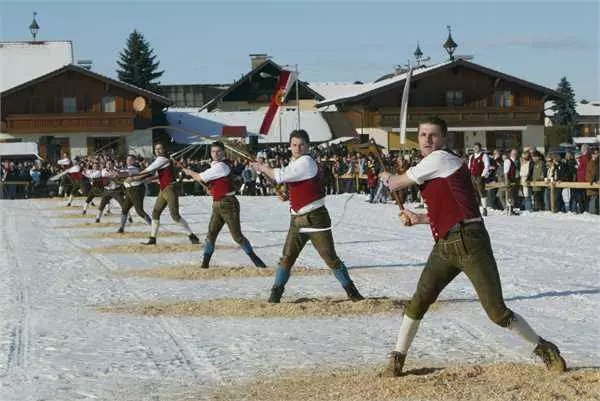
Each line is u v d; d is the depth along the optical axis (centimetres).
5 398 687
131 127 6053
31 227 2522
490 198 2806
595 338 878
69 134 6034
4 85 6694
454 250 712
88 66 6862
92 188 2931
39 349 861
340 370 765
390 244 1842
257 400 675
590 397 641
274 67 7219
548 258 1545
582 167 2519
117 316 1041
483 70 5841
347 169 4028
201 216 2909
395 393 671
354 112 5934
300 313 1034
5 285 1319
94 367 787
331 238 1082
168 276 1373
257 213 2978
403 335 733
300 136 1078
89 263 1594
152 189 4434
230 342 886
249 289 1223
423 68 6034
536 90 5925
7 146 5319
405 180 722
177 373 765
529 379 700
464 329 923
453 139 5947
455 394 659
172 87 10306
